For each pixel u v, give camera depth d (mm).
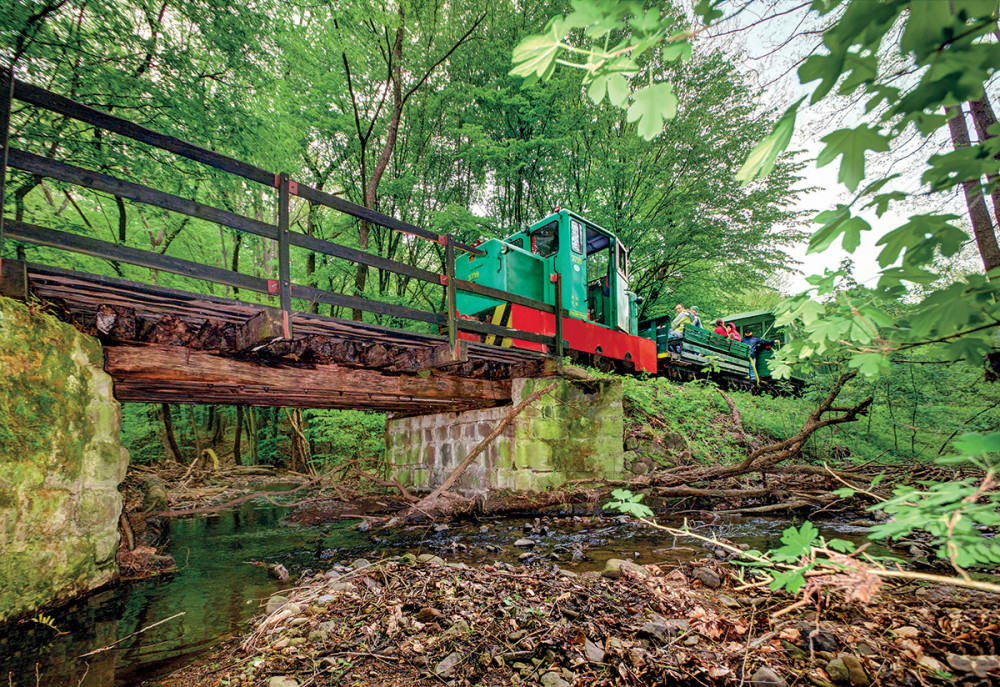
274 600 3193
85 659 2467
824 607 2852
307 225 16016
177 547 5078
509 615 2785
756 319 15523
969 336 1399
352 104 12680
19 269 2836
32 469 2941
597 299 9656
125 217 10555
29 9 6465
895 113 952
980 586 1206
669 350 11117
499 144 13766
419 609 2910
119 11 7180
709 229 14664
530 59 1240
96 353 3453
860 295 1755
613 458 7102
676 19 1129
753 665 2295
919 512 1346
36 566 2967
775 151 1051
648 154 14602
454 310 5078
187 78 7969
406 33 13125
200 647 2607
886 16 851
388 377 5582
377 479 7469
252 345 3992
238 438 18000
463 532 5414
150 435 17250
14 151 2750
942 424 8406
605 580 3375
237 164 3617
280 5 8820
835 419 5270
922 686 2123
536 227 8812
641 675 2217
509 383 6789
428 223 15352
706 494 6254
